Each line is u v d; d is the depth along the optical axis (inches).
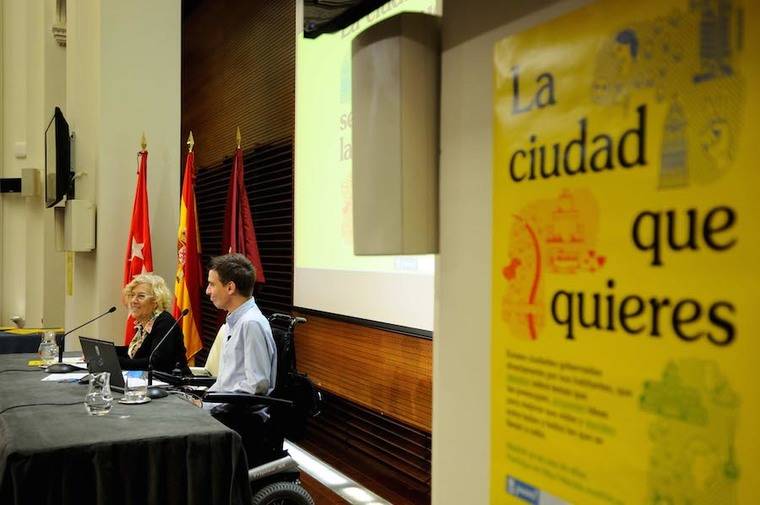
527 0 49.0
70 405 106.0
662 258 38.4
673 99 37.7
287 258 202.1
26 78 300.4
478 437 55.2
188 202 195.5
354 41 63.8
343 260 161.9
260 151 218.8
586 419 43.5
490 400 52.7
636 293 39.9
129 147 205.8
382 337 158.2
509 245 50.3
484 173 53.9
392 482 155.9
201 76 272.4
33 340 227.0
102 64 202.2
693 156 36.7
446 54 59.0
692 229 36.7
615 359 41.4
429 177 60.1
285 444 190.7
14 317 303.3
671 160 37.9
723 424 35.1
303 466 171.2
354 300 157.6
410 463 153.2
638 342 39.9
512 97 50.0
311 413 120.5
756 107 33.6
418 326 136.3
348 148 159.6
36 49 299.1
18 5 305.6
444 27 59.3
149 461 87.0
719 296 35.3
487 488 54.0
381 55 60.0
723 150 35.1
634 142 40.0
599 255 42.4
